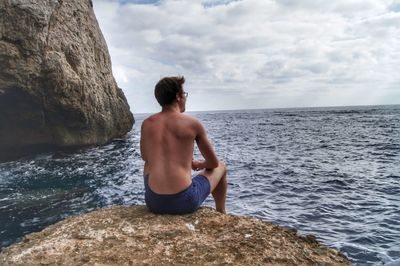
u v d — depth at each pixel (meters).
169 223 3.55
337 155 21.23
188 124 3.63
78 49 27.53
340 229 8.09
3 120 23.20
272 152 23.39
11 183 14.12
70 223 3.81
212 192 4.23
